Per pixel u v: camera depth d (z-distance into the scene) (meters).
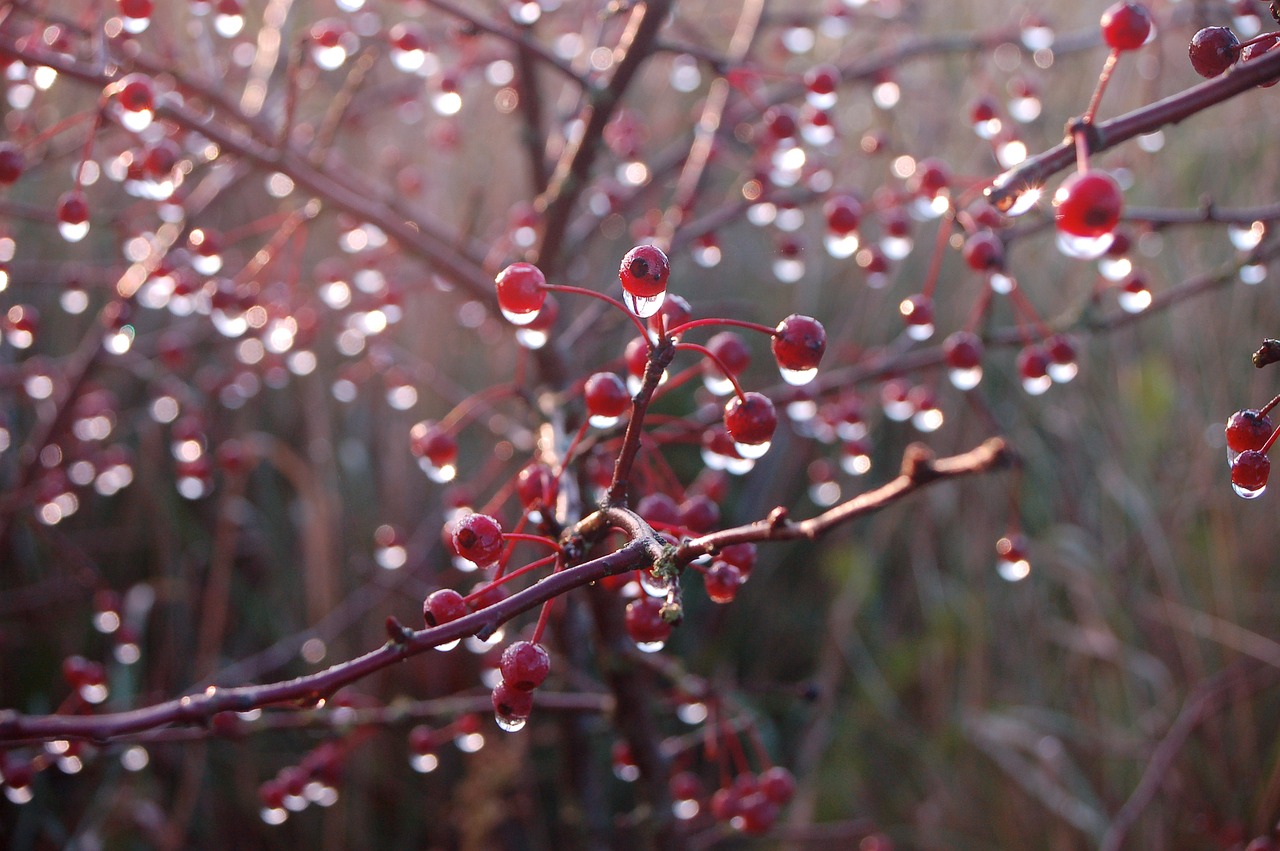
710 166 0.89
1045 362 0.60
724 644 1.04
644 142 0.94
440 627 0.44
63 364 1.01
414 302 1.10
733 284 1.25
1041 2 1.14
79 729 0.44
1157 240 1.04
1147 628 0.97
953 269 1.18
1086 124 0.45
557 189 0.62
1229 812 0.87
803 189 0.77
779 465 1.10
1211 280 0.62
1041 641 1.00
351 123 0.88
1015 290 0.60
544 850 0.90
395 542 0.69
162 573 1.00
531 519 0.51
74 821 0.89
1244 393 1.01
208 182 0.88
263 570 1.05
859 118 1.22
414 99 0.90
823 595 1.08
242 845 0.92
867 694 1.00
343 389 0.88
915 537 1.06
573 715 0.74
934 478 0.46
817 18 0.79
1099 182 0.43
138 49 0.66
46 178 1.05
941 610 1.00
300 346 0.85
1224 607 0.94
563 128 0.86
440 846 0.91
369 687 0.95
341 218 0.81
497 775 0.82
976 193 0.57
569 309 0.92
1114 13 0.45
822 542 1.08
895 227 0.66
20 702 0.93
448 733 0.63
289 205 0.98
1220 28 0.47
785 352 0.46
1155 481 1.03
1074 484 1.08
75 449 0.87
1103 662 0.98
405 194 0.94
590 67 0.83
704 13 1.22
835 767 0.98
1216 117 1.11
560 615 0.74
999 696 0.98
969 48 0.81
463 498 0.70
